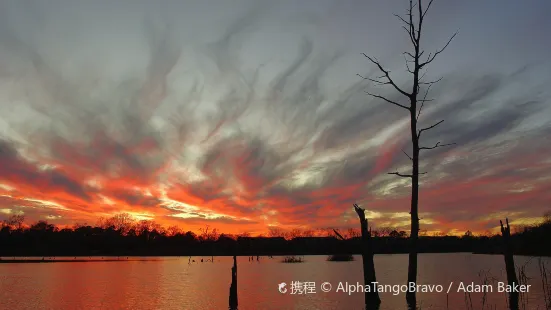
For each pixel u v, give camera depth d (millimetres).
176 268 93375
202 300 38250
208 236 197125
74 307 34875
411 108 25734
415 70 25453
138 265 104625
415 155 25406
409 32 25594
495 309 29969
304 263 112312
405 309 29203
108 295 42656
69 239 177875
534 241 68875
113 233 195000
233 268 34812
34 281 58812
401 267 89000
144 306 35125
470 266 84625
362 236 29234
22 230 174500
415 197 25312
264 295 41312
